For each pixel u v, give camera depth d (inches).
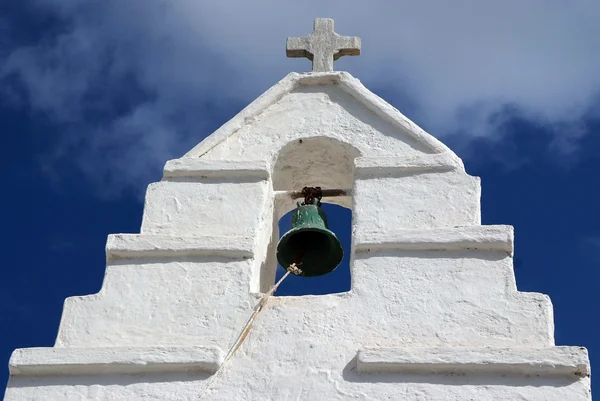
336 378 394.9
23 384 401.4
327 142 471.5
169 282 427.8
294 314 414.6
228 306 419.2
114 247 436.1
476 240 427.5
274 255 467.8
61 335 415.2
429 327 407.2
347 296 418.0
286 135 476.1
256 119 482.9
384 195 449.7
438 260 426.3
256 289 430.9
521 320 406.0
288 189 486.9
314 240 476.1
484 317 408.2
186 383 397.7
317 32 520.7
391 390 390.0
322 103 487.2
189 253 435.5
